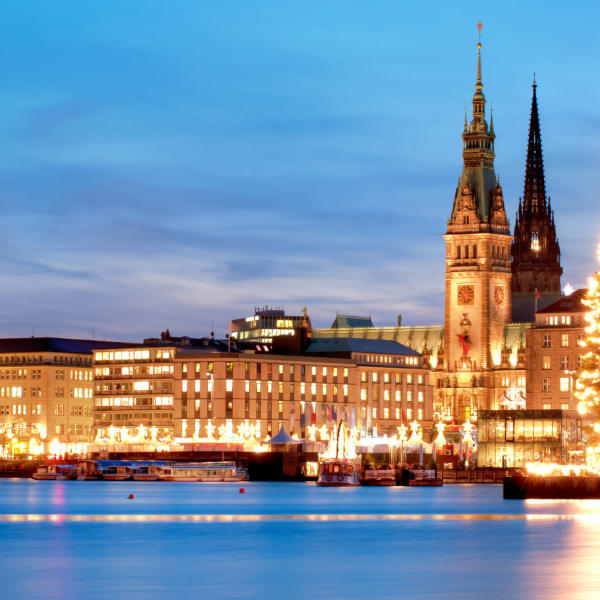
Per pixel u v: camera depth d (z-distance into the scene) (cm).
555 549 11931
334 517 17288
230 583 9581
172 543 12925
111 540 13325
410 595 8875
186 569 10506
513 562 10800
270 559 11200
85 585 9488
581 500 19738
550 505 18775
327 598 8769
